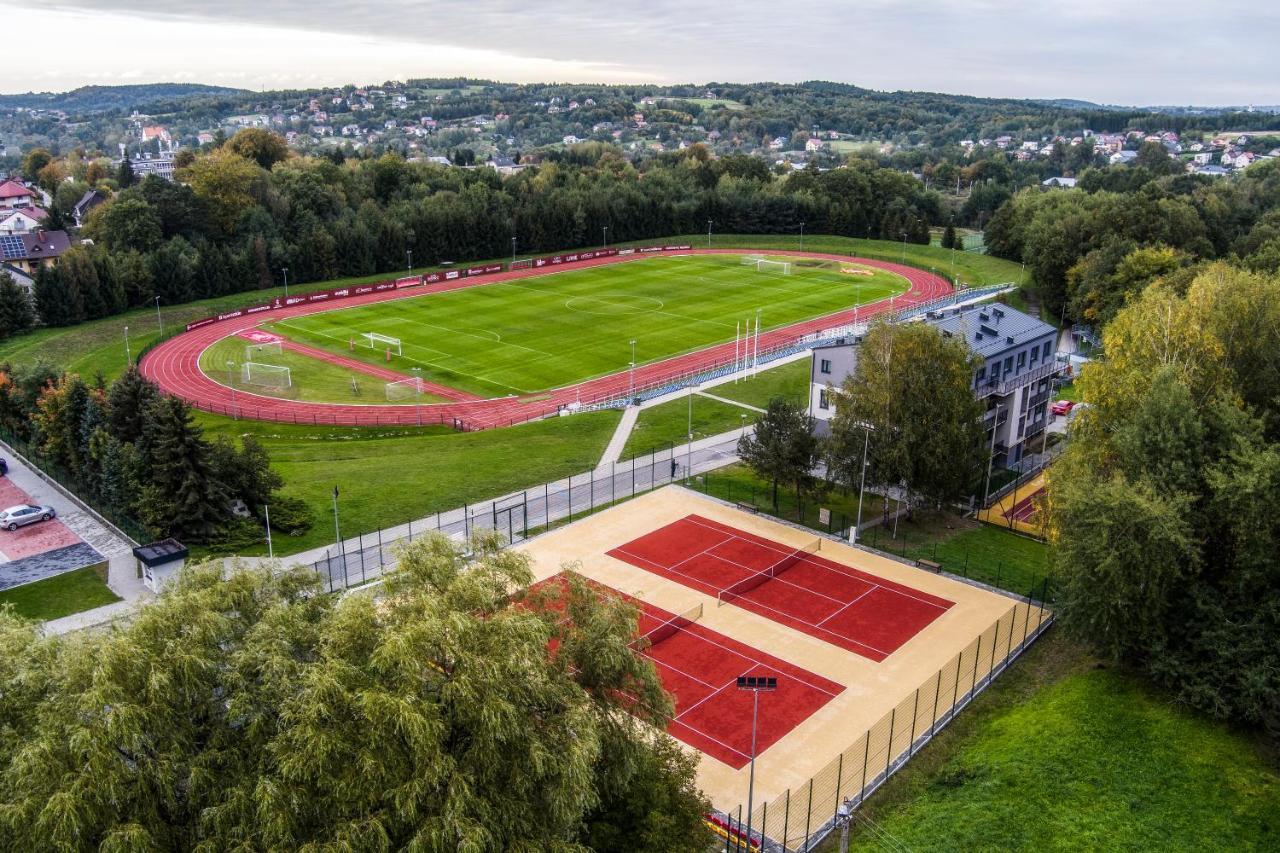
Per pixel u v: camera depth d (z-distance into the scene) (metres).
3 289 136.38
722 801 44.16
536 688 31.41
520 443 93.25
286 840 27.11
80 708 27.77
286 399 112.25
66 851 25.98
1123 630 48.94
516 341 137.38
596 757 31.48
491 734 29.17
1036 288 170.88
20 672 29.98
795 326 146.25
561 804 30.00
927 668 55.38
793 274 188.62
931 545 71.31
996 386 82.88
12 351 129.12
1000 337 85.62
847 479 71.56
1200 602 48.03
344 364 126.81
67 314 143.50
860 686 53.62
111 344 136.12
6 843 26.80
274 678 29.44
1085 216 156.25
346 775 27.94
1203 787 42.59
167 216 183.25
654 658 56.31
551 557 68.62
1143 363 60.38
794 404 75.38
